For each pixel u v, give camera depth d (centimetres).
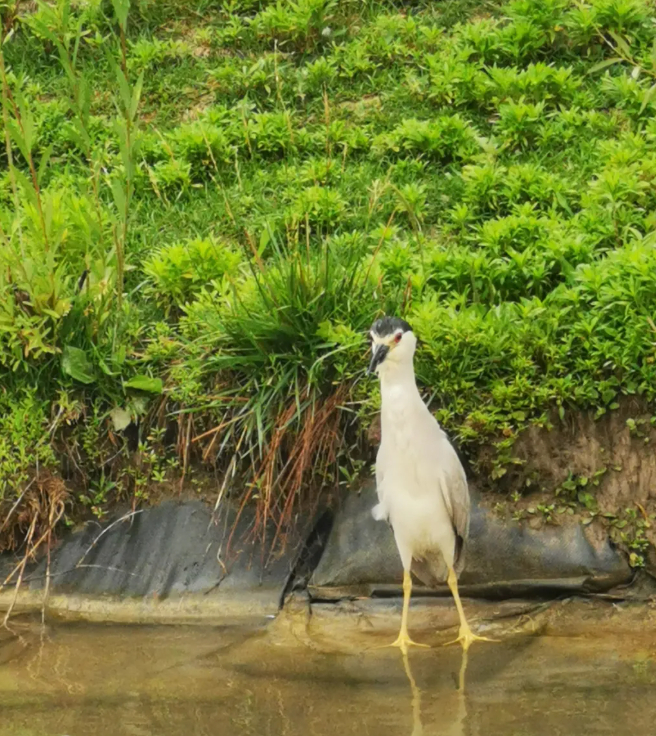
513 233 990
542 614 816
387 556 850
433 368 869
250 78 1252
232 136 1185
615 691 697
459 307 941
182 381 902
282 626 832
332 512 884
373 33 1290
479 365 868
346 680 740
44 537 893
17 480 895
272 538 883
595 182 1030
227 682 746
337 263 938
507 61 1244
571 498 845
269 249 1054
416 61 1262
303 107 1241
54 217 970
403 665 758
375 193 990
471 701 696
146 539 903
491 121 1178
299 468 870
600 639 778
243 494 898
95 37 1341
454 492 788
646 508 831
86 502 918
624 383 848
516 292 956
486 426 842
